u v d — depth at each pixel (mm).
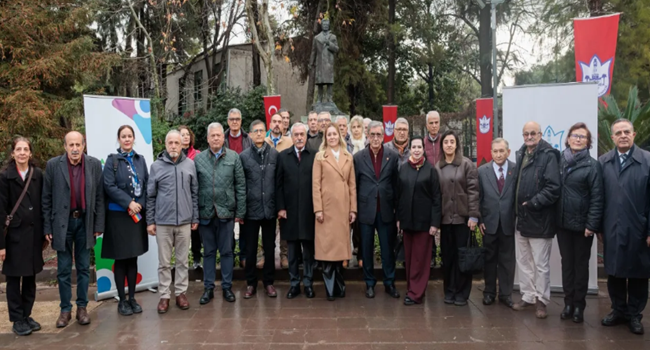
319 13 16047
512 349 3857
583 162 4402
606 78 6309
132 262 5016
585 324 4445
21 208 4328
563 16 13469
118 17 17766
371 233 5316
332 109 9812
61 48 10820
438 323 4484
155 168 4949
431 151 5852
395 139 5762
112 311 5039
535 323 4480
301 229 5246
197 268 6254
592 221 4281
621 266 4148
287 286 5895
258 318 4688
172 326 4512
